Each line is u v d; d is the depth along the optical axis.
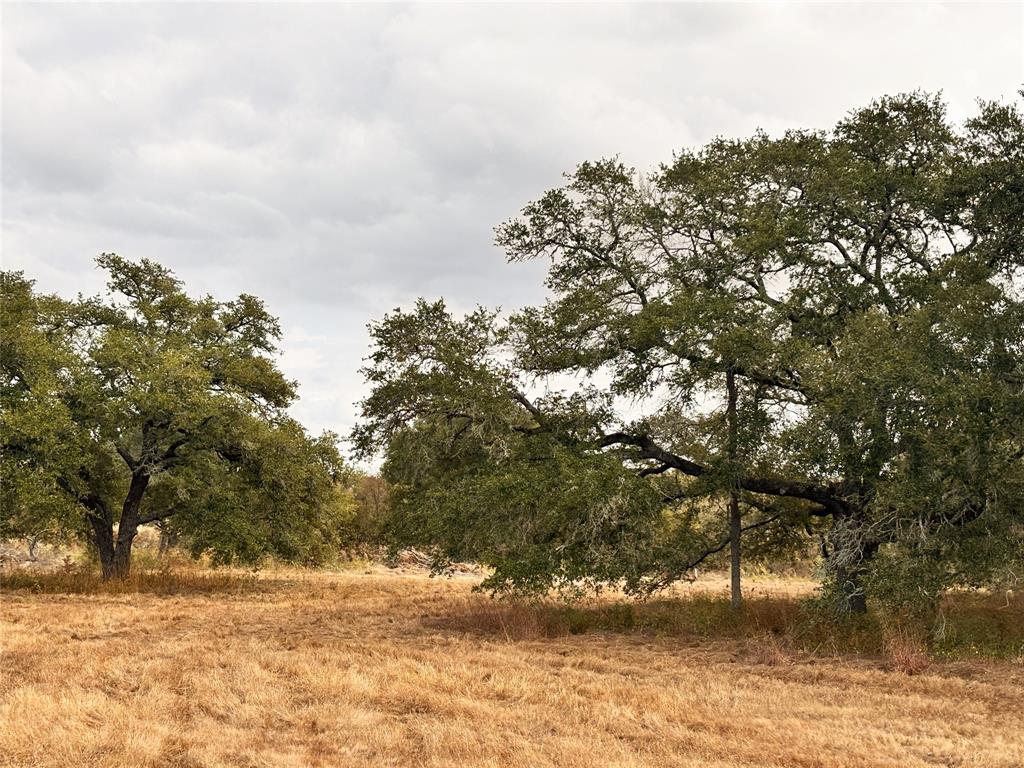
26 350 24.22
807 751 8.48
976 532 14.34
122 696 10.10
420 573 42.16
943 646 14.59
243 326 30.88
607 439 19.23
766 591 27.06
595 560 16.27
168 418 26.59
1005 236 16.72
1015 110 16.44
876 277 18.28
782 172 18.56
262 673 11.34
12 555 32.22
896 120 18.56
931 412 13.84
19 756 7.63
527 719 9.47
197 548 27.89
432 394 18.00
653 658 14.25
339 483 31.66
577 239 19.91
